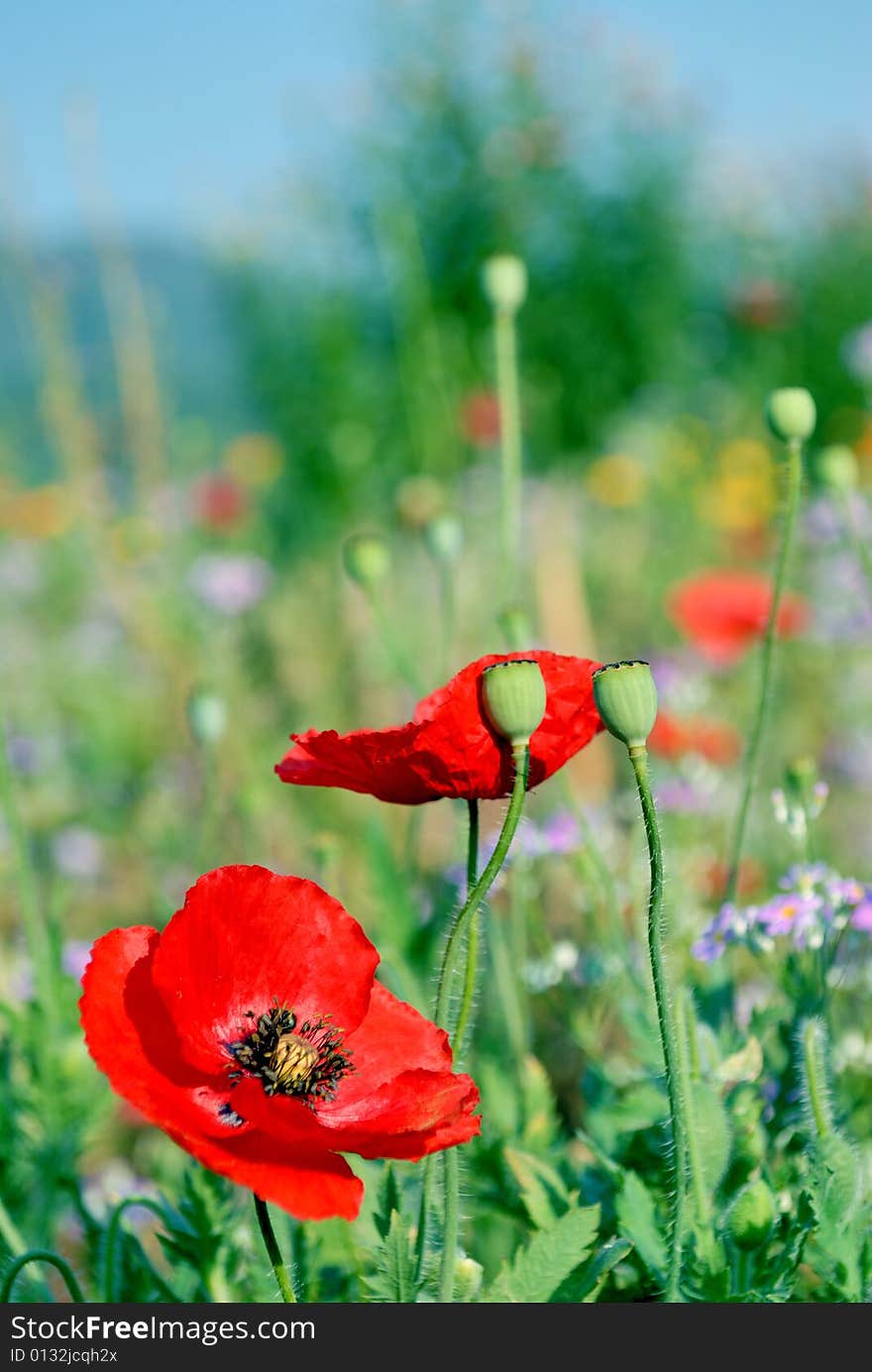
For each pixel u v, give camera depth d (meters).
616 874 1.21
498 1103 0.93
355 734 0.81
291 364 4.68
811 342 4.54
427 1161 0.82
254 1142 0.76
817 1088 0.85
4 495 3.54
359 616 2.59
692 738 1.55
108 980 0.77
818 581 1.95
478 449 3.70
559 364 4.96
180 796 2.07
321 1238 0.87
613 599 2.97
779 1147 0.90
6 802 0.96
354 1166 0.86
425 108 4.75
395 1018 0.80
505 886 1.23
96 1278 0.89
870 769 1.80
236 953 0.79
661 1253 0.82
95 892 1.98
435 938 1.00
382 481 4.40
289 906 0.79
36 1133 0.96
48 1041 0.96
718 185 5.07
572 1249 0.80
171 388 3.91
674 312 4.99
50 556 3.39
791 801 0.94
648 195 4.99
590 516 3.68
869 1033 0.99
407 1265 0.81
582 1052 1.12
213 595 2.55
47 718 2.54
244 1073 0.78
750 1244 0.81
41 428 3.85
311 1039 0.79
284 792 1.94
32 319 3.03
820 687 2.08
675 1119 0.79
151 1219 1.03
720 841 1.59
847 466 1.13
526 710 0.79
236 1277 0.89
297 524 4.39
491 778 0.81
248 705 2.48
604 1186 0.87
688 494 3.57
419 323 3.88
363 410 4.48
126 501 3.49
